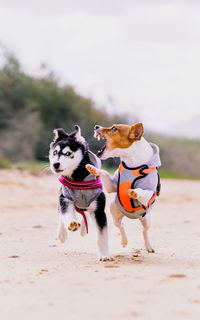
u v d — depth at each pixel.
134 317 3.88
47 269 6.04
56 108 43.38
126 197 6.59
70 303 4.31
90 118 42.97
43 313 4.04
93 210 6.78
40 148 38.81
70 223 6.37
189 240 8.50
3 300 4.50
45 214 13.27
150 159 6.61
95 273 5.68
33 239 8.90
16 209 14.27
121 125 6.56
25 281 5.31
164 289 4.79
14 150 37.66
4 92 42.53
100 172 6.56
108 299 4.41
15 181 21.81
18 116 40.12
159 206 15.93
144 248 7.73
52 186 21.39
